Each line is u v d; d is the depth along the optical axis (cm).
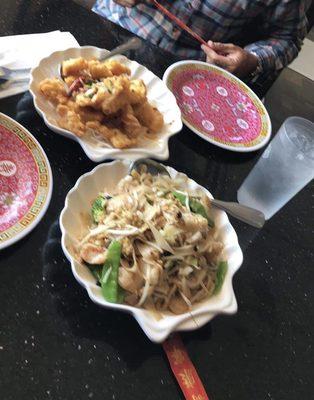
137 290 63
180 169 94
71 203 70
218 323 72
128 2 146
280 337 76
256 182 91
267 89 148
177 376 62
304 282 86
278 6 152
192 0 145
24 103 88
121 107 85
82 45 108
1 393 53
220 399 64
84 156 85
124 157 82
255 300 79
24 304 61
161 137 91
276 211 93
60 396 55
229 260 74
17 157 75
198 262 69
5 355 56
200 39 135
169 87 107
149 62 114
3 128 76
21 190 71
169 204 71
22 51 95
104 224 68
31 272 65
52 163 81
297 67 305
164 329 60
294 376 71
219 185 95
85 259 64
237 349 70
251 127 111
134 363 62
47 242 69
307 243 94
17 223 67
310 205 104
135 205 70
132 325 65
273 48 152
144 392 59
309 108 191
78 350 60
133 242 66
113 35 116
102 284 62
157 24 148
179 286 67
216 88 116
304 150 88
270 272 85
